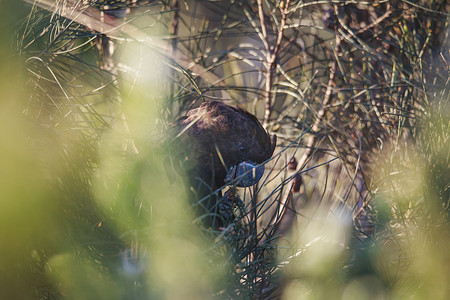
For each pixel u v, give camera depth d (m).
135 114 4.51
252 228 4.54
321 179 6.47
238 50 7.71
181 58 6.53
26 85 4.10
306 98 6.96
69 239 3.61
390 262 4.48
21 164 3.35
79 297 3.45
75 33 4.68
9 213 3.29
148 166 4.00
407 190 5.17
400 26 6.47
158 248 3.60
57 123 4.14
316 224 5.71
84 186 3.85
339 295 4.00
